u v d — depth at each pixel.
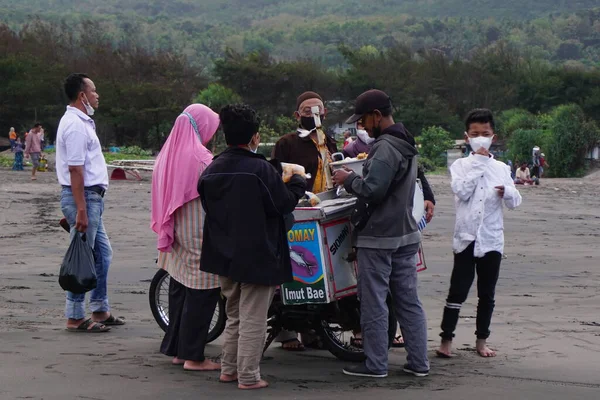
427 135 59.72
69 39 90.38
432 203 6.52
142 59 75.94
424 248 13.88
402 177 5.51
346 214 5.81
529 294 9.74
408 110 82.50
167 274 6.75
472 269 6.29
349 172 5.50
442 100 86.88
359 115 5.70
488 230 6.19
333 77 88.31
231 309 5.48
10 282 9.70
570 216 21.33
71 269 6.64
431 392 5.19
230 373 5.42
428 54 94.50
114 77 71.94
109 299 8.77
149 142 68.19
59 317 7.67
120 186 27.45
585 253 13.84
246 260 5.14
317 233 5.73
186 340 5.70
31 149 29.53
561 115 56.66
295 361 6.21
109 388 5.10
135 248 13.11
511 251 14.02
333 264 5.79
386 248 5.48
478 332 6.38
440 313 8.38
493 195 6.17
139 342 6.60
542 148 56.06
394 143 5.48
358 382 5.46
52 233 15.03
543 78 90.62
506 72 92.44
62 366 5.64
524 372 5.80
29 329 6.98
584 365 6.05
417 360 5.62
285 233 5.34
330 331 6.19
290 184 5.44
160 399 4.90
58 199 22.08
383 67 88.69
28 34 79.75
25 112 63.81
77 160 6.66
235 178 5.19
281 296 5.87
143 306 8.40
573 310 8.67
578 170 55.31
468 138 6.39
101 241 7.21
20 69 62.81
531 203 26.00
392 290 5.69
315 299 5.78
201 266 5.30
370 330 5.57
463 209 6.26
